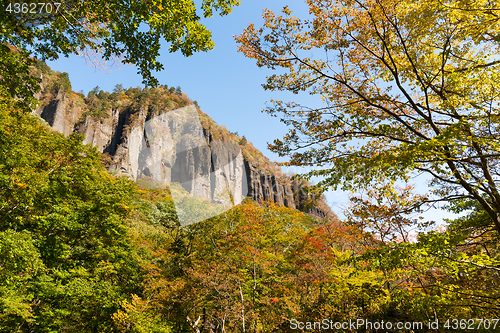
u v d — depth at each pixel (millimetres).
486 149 5773
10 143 11031
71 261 13656
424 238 5230
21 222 11398
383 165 5836
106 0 4922
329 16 7016
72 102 96812
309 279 11547
